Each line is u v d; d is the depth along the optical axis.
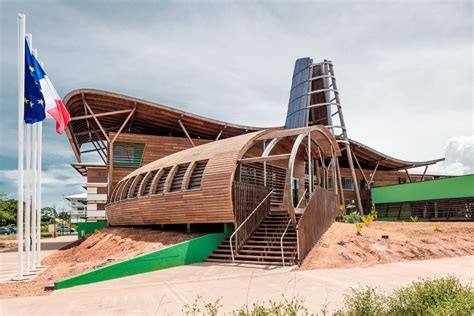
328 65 34.66
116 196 23.69
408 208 32.69
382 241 15.50
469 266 12.31
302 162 23.64
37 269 14.38
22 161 12.46
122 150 28.56
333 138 19.36
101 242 19.77
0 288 10.83
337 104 33.28
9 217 66.12
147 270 12.21
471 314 5.51
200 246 14.12
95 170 43.59
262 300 8.08
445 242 16.59
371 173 42.16
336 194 20.27
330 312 6.93
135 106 28.33
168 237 16.09
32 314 7.57
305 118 33.59
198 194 15.02
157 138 29.14
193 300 8.29
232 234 13.82
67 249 22.45
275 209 17.91
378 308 6.18
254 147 18.12
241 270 11.95
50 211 102.06
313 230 14.30
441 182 29.45
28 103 12.91
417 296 6.23
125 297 8.77
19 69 12.52
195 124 31.55
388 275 10.74
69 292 9.62
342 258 13.23
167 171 18.19
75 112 29.28
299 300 7.96
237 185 14.61
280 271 11.54
